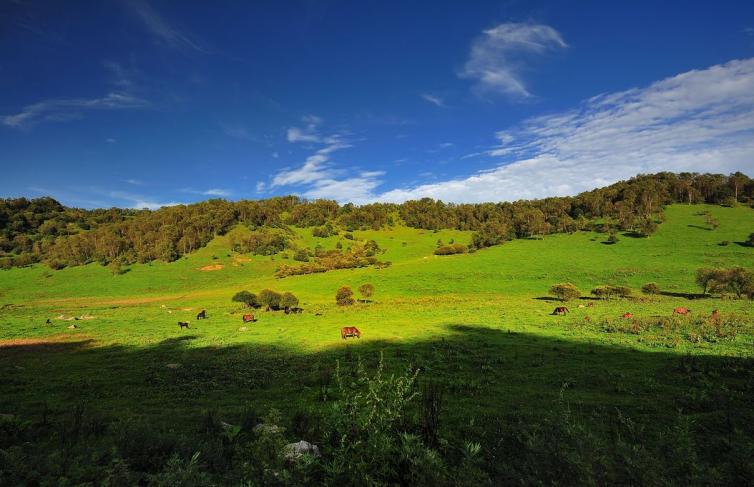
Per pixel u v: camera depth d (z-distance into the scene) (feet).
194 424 44.83
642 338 99.30
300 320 175.32
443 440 28.60
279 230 625.41
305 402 57.98
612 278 278.67
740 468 19.01
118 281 393.09
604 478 17.47
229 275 430.20
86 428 38.47
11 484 21.84
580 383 64.34
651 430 40.86
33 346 124.47
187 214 638.12
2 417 40.60
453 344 106.42
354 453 20.15
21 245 492.95
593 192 648.79
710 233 382.83
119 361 100.37
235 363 92.99
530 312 171.94
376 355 96.27
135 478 22.91
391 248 554.46
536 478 18.70
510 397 56.85
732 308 154.40
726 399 49.47
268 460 23.34
